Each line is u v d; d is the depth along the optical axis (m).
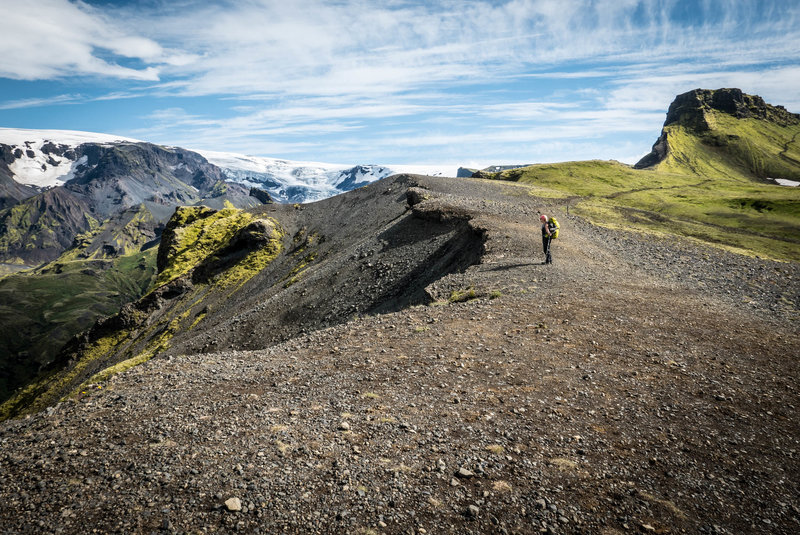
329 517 6.83
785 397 11.85
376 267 49.28
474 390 11.79
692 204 99.94
